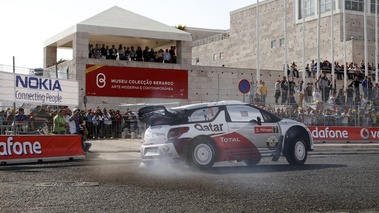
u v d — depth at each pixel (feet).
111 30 112.37
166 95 114.93
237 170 46.62
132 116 95.04
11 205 28.58
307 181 38.40
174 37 117.60
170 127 46.55
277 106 88.99
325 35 150.20
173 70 115.85
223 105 48.19
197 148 46.03
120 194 32.37
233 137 47.26
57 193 32.76
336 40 146.61
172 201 29.94
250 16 175.22
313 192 33.27
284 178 40.16
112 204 28.94
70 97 65.21
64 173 44.09
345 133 91.35
